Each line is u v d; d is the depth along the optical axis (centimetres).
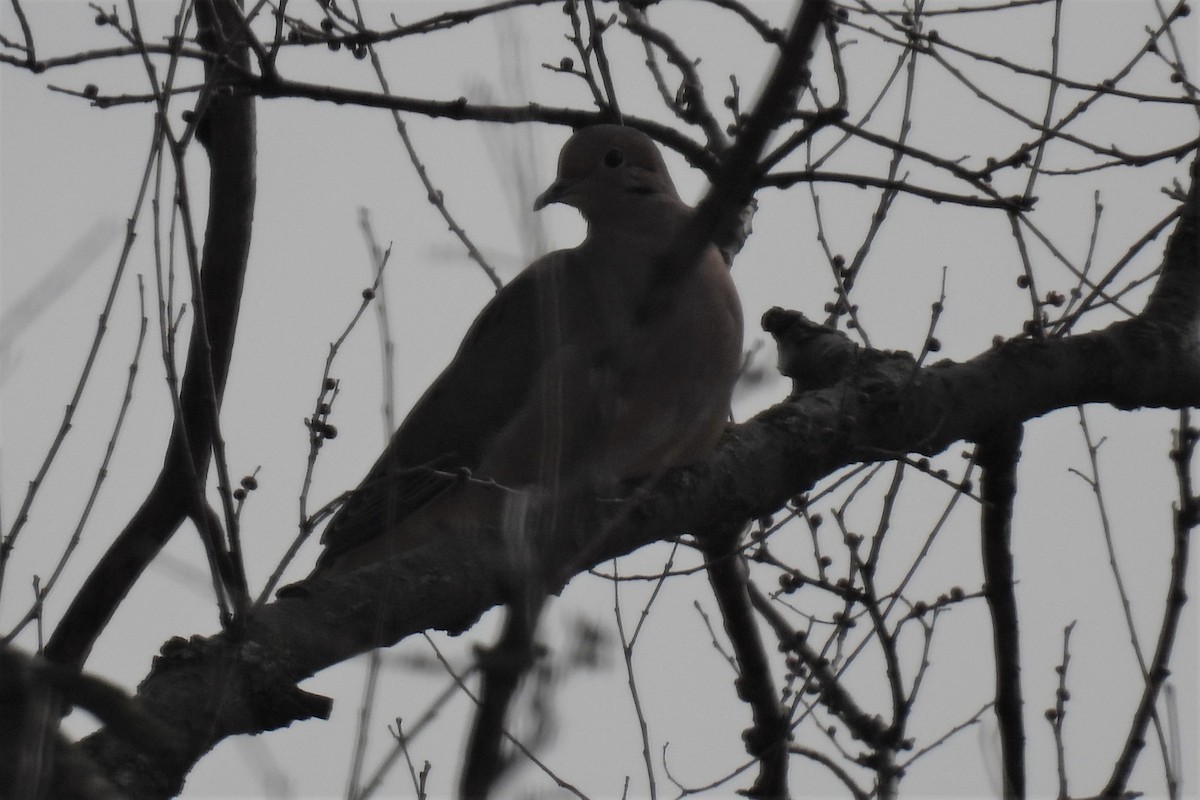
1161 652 1032
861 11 1044
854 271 1126
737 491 997
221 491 707
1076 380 1103
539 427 1073
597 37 1167
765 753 960
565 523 580
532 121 575
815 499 1040
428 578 830
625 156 1257
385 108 1031
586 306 770
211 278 1055
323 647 781
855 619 1027
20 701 514
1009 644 1123
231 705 730
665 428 1025
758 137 553
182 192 750
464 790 475
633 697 888
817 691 1056
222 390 1055
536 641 489
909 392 1062
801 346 1154
